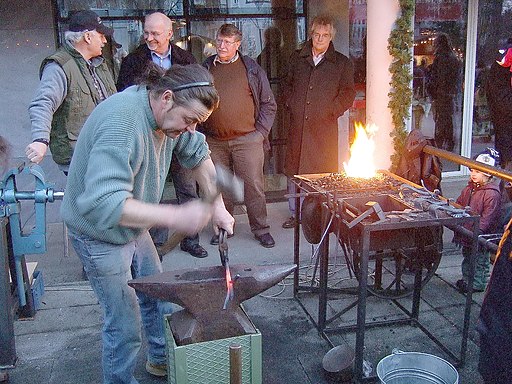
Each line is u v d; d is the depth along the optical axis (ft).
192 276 6.98
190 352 6.74
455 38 18.84
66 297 11.73
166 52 12.89
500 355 7.39
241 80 13.41
